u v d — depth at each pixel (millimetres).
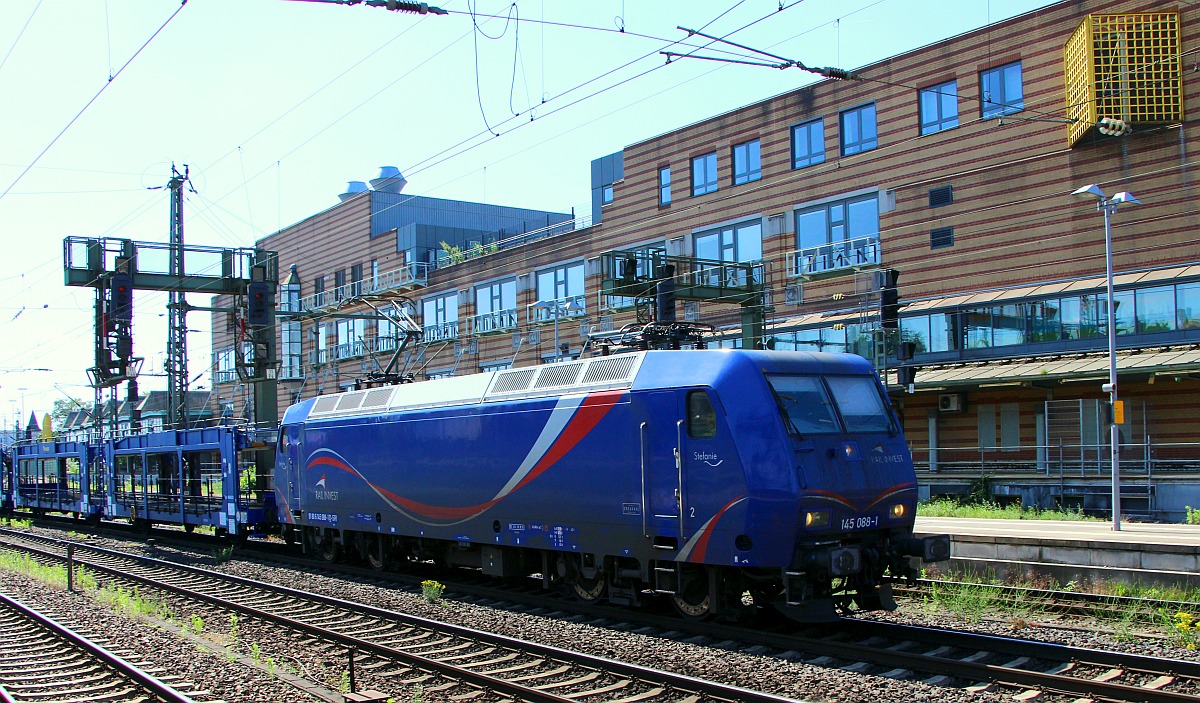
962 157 28531
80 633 13156
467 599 15734
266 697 9680
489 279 43594
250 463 24656
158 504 28781
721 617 12977
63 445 36531
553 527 14625
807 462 11711
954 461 28547
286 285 56250
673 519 12672
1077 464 25609
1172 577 13500
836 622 12172
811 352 12992
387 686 10172
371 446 18875
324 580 18328
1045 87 26781
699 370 12641
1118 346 25031
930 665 10000
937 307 28562
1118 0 25406
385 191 51188
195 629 13508
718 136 34938
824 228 31844
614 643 11734
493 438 15812
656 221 36844
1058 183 26484
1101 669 9703
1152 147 24734
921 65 29531
